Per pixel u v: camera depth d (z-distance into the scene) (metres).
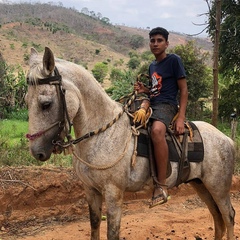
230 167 4.72
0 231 5.75
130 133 4.03
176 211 6.95
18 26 109.12
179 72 4.18
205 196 4.90
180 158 4.33
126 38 134.62
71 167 7.47
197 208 7.14
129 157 3.97
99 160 3.85
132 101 4.25
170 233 5.78
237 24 17.62
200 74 20.28
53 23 127.00
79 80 3.76
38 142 3.48
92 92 3.85
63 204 6.64
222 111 19.28
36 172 6.81
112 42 131.62
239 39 17.91
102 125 3.93
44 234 5.68
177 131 4.25
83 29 145.88
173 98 4.28
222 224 4.92
